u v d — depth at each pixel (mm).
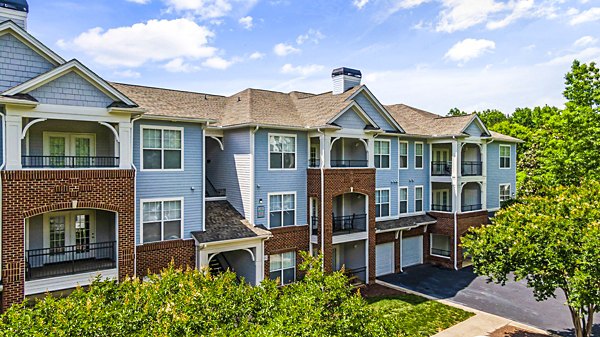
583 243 11008
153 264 14906
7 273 11188
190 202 16109
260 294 8461
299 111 20891
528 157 39625
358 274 21312
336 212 22406
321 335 6500
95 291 8523
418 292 19547
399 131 23391
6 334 6254
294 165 19375
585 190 13672
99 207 12805
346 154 22531
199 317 7215
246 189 17984
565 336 14352
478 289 20094
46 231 13938
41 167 12992
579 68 23188
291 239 19109
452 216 24469
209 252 16000
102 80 12867
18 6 12773
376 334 7172
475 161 27078
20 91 11516
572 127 23438
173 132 15758
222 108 20453
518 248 12070
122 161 13484
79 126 14734
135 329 6895
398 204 24250
